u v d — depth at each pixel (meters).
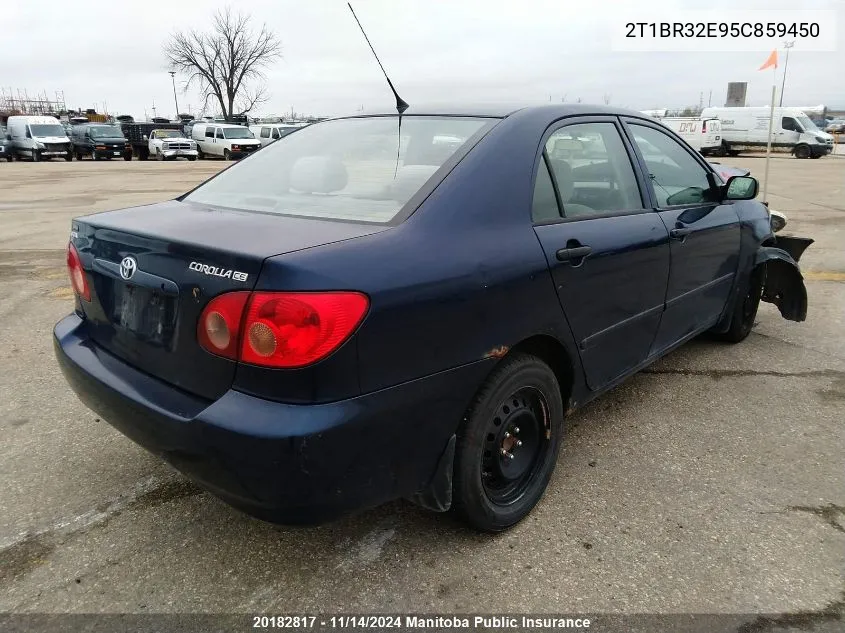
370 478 2.09
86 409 3.77
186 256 2.13
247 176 3.07
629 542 2.62
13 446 3.34
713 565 2.49
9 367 4.38
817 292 6.44
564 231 2.73
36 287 6.49
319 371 1.91
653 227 3.29
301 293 1.89
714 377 4.31
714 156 35.62
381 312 2.00
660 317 3.50
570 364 2.86
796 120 33.03
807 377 4.32
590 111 3.20
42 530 2.68
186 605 2.29
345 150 2.90
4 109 75.94
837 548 2.60
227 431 1.93
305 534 2.67
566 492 2.97
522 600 2.32
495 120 2.77
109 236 2.49
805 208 12.63
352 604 2.30
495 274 2.35
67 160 35.06
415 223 2.26
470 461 2.41
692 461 3.25
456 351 2.24
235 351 1.98
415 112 3.07
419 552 2.56
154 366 2.29
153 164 31.45
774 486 3.04
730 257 4.21
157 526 2.71
